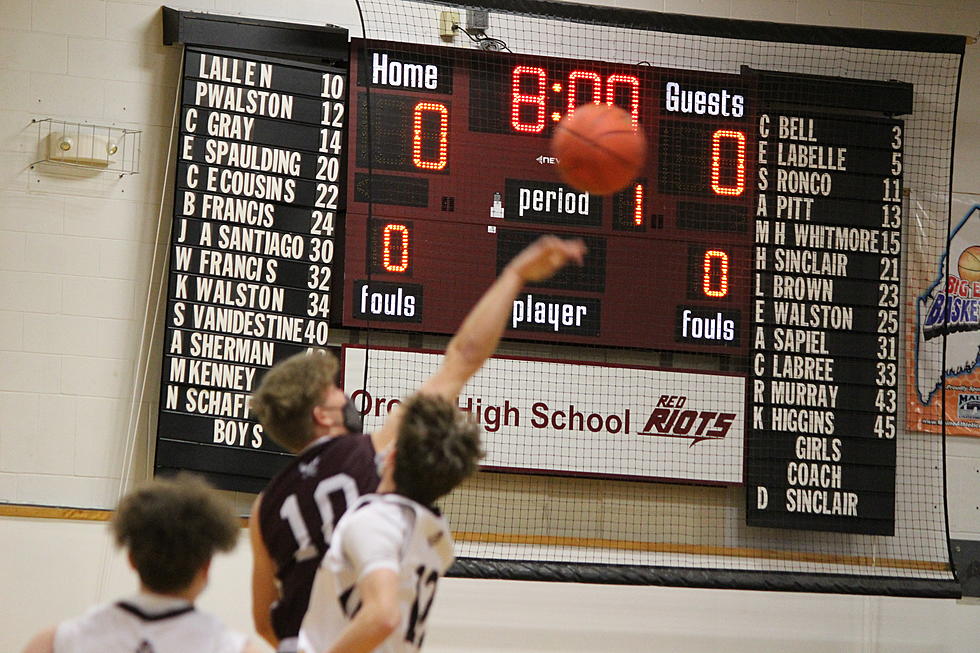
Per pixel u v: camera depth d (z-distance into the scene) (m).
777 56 13.77
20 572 11.34
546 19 13.16
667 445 12.76
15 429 11.65
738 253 12.92
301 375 5.54
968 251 14.13
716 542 12.94
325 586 4.71
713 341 12.76
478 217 12.40
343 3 12.88
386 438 5.41
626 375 12.76
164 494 4.06
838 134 13.42
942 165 14.06
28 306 11.84
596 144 7.68
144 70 12.34
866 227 13.37
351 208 12.25
